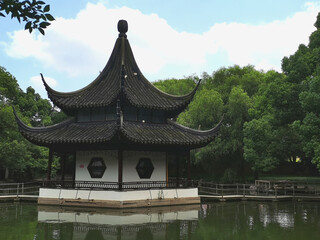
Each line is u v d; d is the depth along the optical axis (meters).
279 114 29.72
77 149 23.30
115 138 20.14
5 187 36.62
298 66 28.66
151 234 13.71
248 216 18.64
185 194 23.39
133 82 25.31
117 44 26.78
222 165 42.00
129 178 22.55
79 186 23.28
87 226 15.27
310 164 49.28
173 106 24.25
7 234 13.52
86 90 25.02
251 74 47.84
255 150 33.19
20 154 33.47
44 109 49.72
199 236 13.37
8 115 33.69
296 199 27.17
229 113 38.59
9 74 42.81
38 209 20.70
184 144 22.73
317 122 23.73
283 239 12.82
